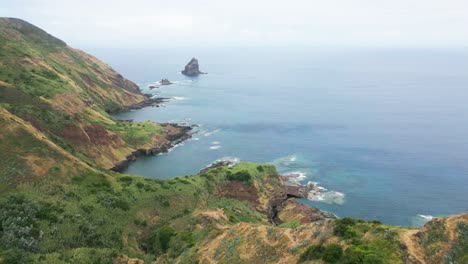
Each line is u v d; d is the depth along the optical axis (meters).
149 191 96.62
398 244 44.91
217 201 108.81
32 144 94.88
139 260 63.97
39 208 71.62
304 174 141.50
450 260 42.62
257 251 56.03
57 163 93.12
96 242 69.56
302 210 111.81
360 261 43.44
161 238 75.50
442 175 139.88
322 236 50.78
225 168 127.12
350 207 116.31
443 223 46.34
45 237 65.62
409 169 146.12
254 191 118.75
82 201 81.75
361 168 147.75
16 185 80.62
